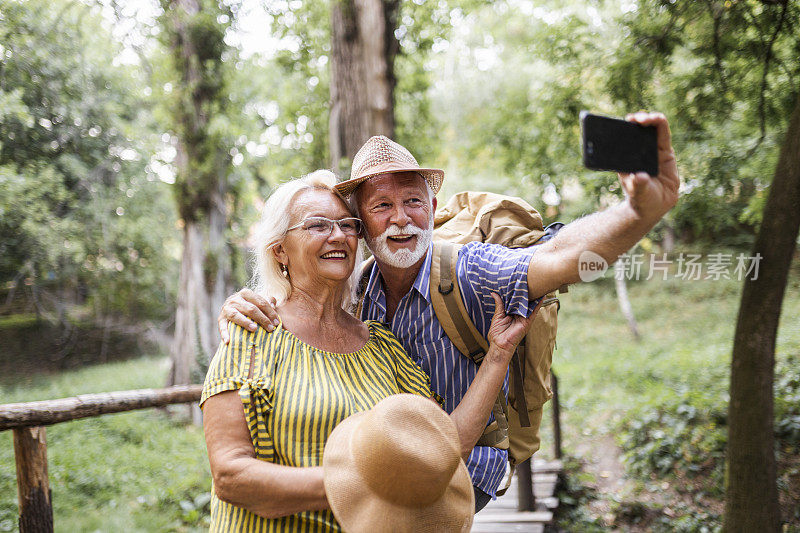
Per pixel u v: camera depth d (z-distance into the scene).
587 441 8.28
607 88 6.34
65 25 11.55
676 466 6.77
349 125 7.39
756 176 5.59
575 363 13.36
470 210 2.50
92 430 10.22
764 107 5.40
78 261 15.45
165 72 12.92
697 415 7.41
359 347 1.88
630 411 8.46
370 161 1.91
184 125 12.95
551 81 8.15
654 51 5.84
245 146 13.91
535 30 9.12
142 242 17.48
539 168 9.21
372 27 7.39
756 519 4.29
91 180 14.38
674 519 6.01
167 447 9.73
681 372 9.90
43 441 3.70
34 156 12.46
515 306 1.78
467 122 17.06
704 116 5.98
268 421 1.61
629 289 18.77
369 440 1.44
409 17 9.69
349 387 1.73
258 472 1.49
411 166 1.95
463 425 1.78
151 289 19.97
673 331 14.70
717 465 6.45
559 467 6.85
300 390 1.64
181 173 13.13
